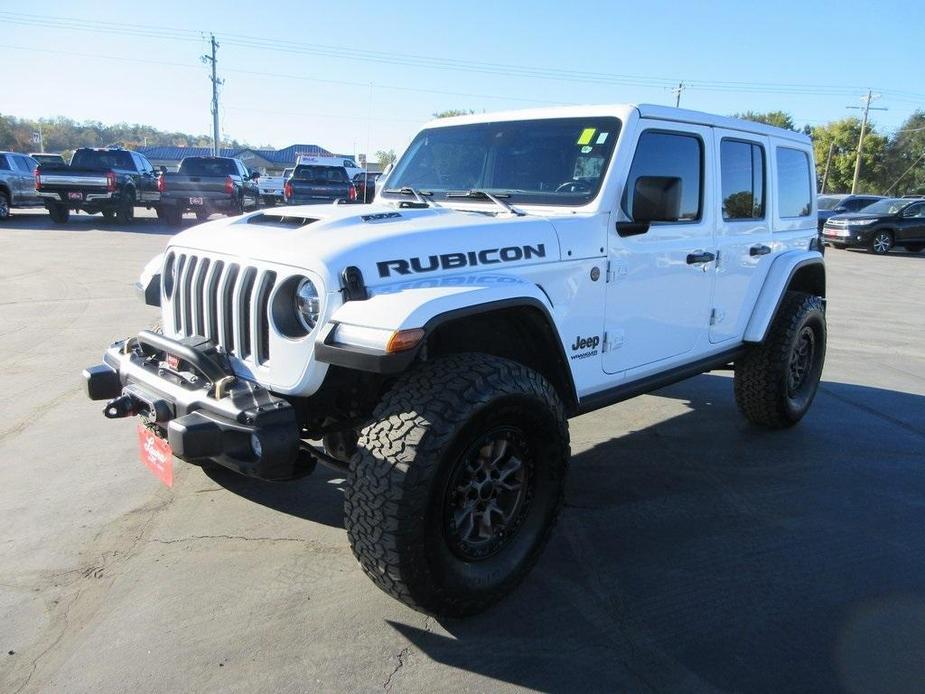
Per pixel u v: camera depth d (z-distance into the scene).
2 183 18.77
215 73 49.53
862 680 2.54
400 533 2.45
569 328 3.36
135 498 3.77
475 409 2.55
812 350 5.31
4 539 3.32
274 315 2.75
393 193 4.25
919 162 67.25
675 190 3.21
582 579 3.17
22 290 9.23
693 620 2.88
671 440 4.98
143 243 14.88
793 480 4.33
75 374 5.77
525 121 3.94
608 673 2.56
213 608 2.86
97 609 2.83
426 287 2.70
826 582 3.19
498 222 3.13
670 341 4.07
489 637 2.74
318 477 4.11
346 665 2.56
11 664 2.51
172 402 2.89
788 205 5.15
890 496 4.13
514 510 2.93
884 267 17.69
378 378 2.97
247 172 22.66
